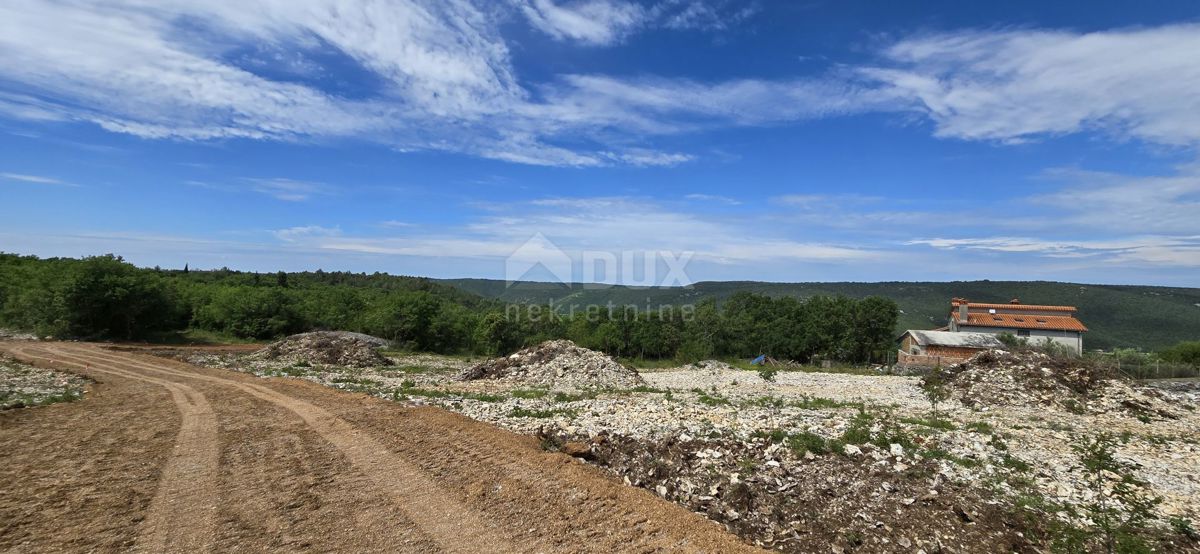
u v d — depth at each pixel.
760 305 77.12
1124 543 8.21
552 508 8.90
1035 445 14.55
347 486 9.98
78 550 7.34
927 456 11.81
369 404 19.05
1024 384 25.62
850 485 10.20
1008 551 8.16
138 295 55.22
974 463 11.70
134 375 28.61
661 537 7.88
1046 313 66.81
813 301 74.19
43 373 29.09
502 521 8.37
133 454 12.29
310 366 37.94
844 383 34.62
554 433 14.43
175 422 15.98
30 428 15.20
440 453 12.20
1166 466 12.94
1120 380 25.72
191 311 67.00
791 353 68.12
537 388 29.00
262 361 40.59
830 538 8.47
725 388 30.44
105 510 8.79
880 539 8.45
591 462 12.16
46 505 9.01
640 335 64.06
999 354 28.64
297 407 18.44
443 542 7.63
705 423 15.48
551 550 7.39
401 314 65.88
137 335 56.81
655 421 16.08
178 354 44.06
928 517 8.98
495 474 10.62
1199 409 23.70
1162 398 24.53
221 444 13.20
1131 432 18.52
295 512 8.72
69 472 10.88
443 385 29.45
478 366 34.84
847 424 15.78
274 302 65.19
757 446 12.52
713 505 9.60
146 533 7.90
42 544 7.51
